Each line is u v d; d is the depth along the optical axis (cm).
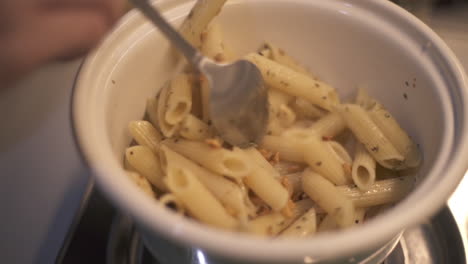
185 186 46
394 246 49
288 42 53
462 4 65
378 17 50
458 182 42
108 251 50
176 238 40
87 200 52
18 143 57
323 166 49
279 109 52
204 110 51
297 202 49
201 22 50
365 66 52
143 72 50
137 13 49
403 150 49
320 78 54
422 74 48
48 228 54
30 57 42
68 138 58
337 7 51
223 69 47
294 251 39
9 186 55
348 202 47
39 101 58
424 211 41
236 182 48
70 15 42
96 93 46
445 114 46
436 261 50
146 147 49
